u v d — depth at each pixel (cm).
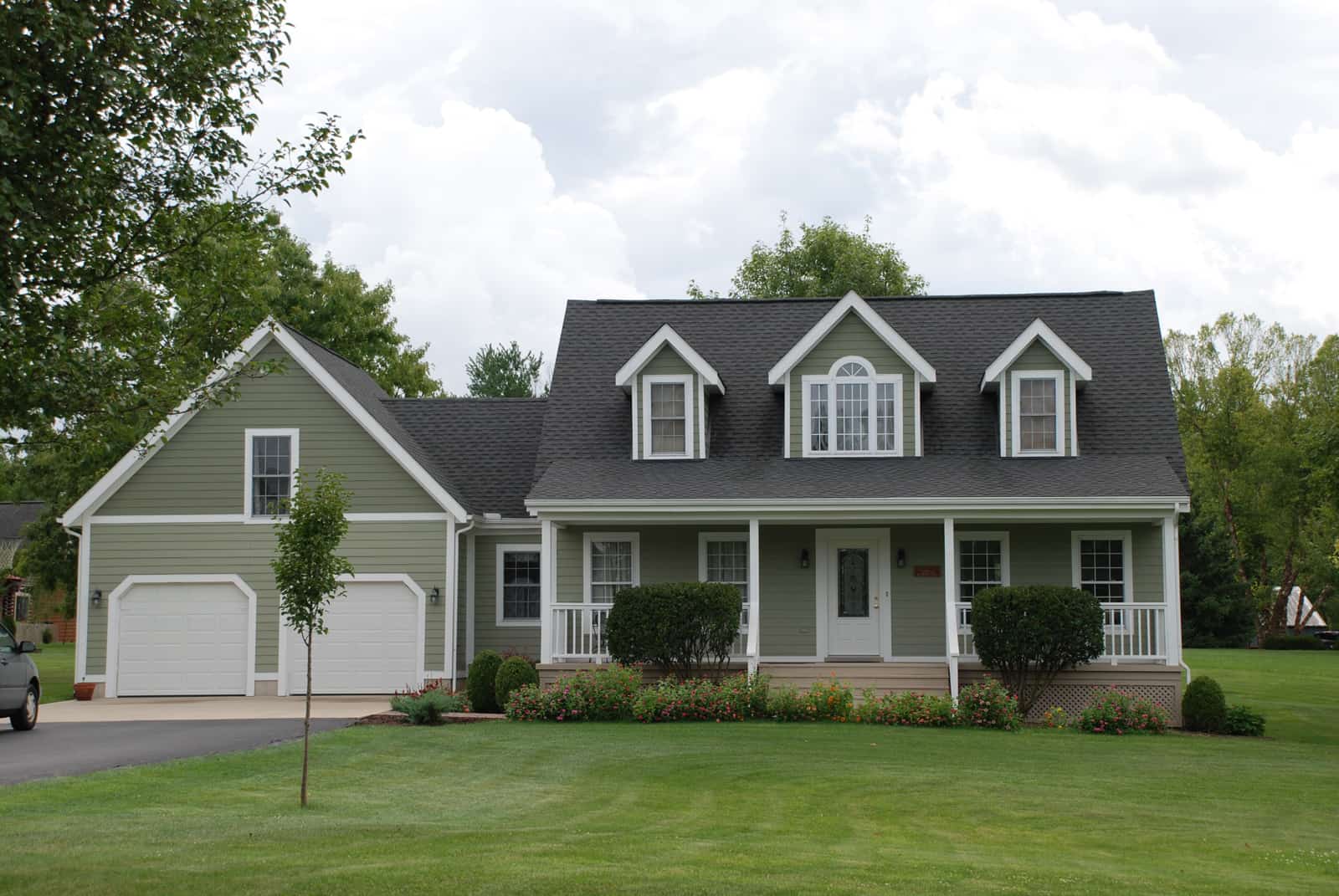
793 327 2864
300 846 1017
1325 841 1177
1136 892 924
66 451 1220
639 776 1480
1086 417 2573
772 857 1023
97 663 2562
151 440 2542
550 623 2339
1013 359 2508
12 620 6272
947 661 2322
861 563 2533
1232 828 1230
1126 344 2720
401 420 3041
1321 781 1540
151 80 1100
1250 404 6825
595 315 2939
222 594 2578
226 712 2245
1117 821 1257
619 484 2417
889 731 1948
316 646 2559
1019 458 2497
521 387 6494
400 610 2561
